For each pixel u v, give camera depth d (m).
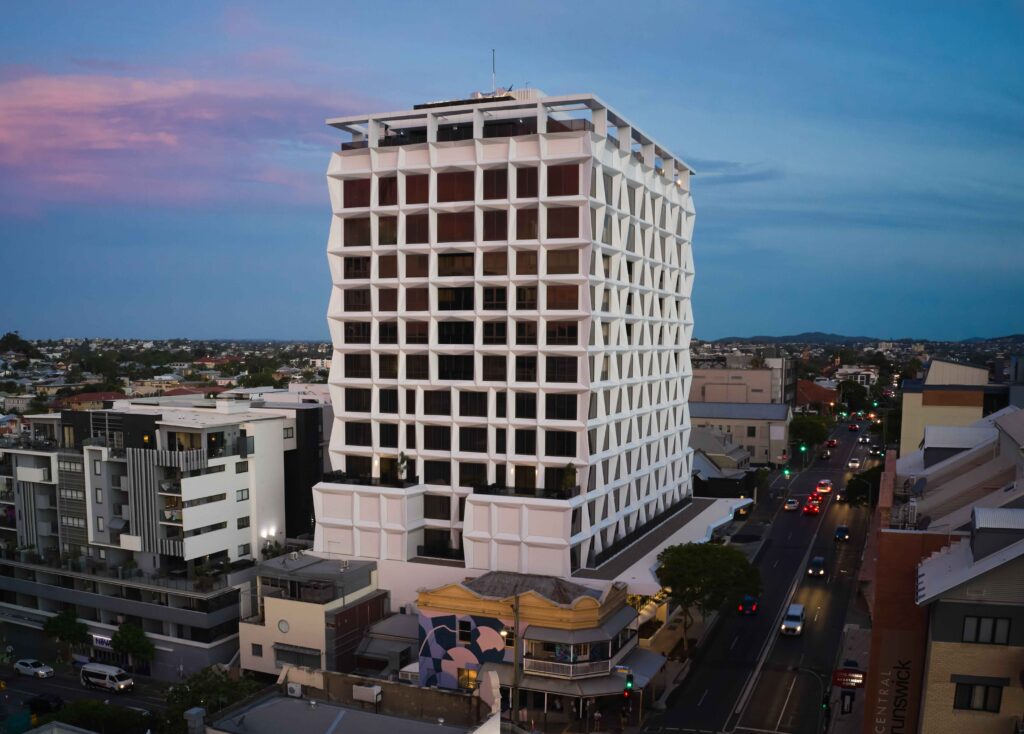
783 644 77.25
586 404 77.56
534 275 78.88
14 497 92.50
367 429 87.25
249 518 86.06
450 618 66.44
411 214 83.12
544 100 77.12
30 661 78.88
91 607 84.25
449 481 83.62
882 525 47.00
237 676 66.69
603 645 63.59
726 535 118.06
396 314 83.75
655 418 100.88
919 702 40.84
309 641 71.19
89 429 88.12
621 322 87.62
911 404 108.81
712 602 72.44
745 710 63.50
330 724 34.75
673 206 104.50
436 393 83.81
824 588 93.75
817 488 148.50
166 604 78.50
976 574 35.38
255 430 86.06
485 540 77.69
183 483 77.88
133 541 81.00
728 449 150.50
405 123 88.50
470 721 34.94
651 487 99.06
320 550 84.12
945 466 56.97
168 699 57.72
